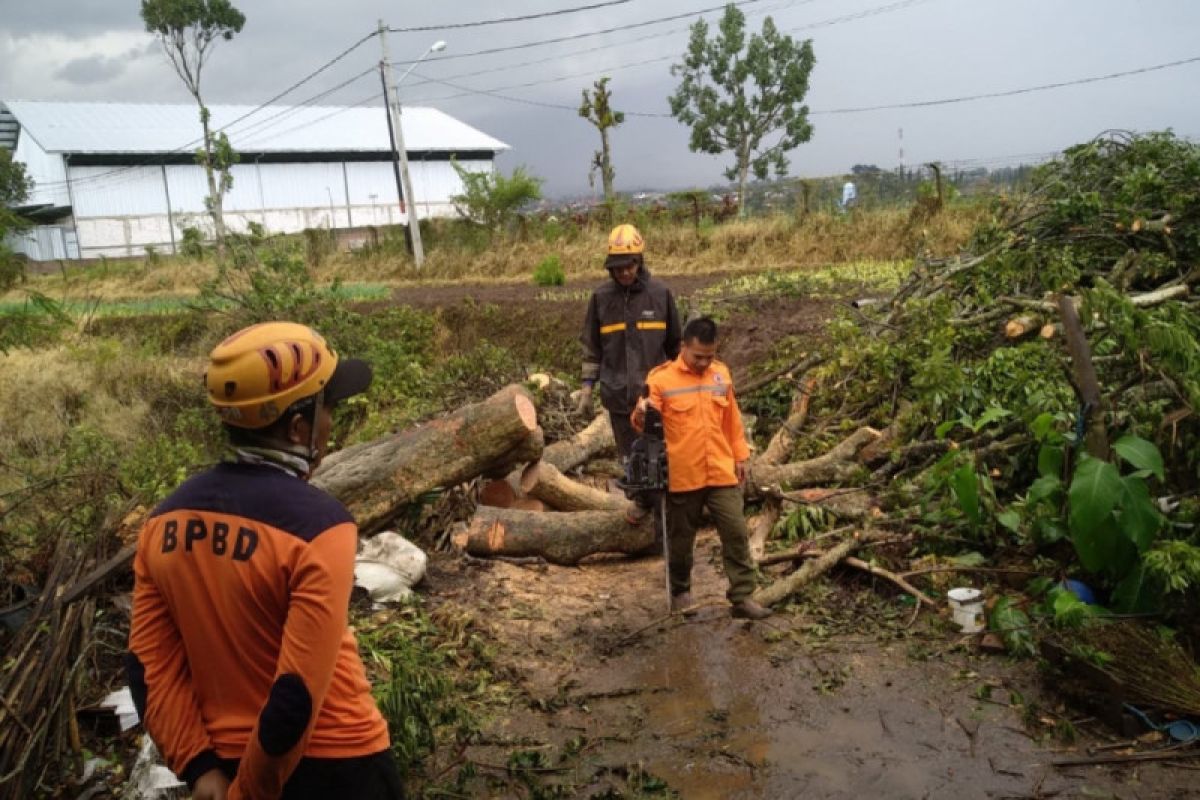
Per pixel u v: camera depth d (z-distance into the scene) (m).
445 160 69.06
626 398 6.40
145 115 61.31
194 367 15.25
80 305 23.44
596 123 29.75
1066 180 9.13
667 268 20.56
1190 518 4.79
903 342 8.16
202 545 2.12
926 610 5.23
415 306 17.77
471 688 4.66
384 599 5.55
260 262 13.52
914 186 20.52
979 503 5.44
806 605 5.45
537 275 20.80
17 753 3.84
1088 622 4.41
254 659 2.15
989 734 4.05
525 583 6.05
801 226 20.72
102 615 4.86
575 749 4.09
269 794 2.02
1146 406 5.21
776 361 9.82
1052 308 6.77
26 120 57.41
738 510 5.31
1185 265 7.85
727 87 36.19
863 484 6.89
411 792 3.73
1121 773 3.71
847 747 4.03
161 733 2.20
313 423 2.25
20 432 12.15
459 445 6.40
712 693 4.57
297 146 62.19
